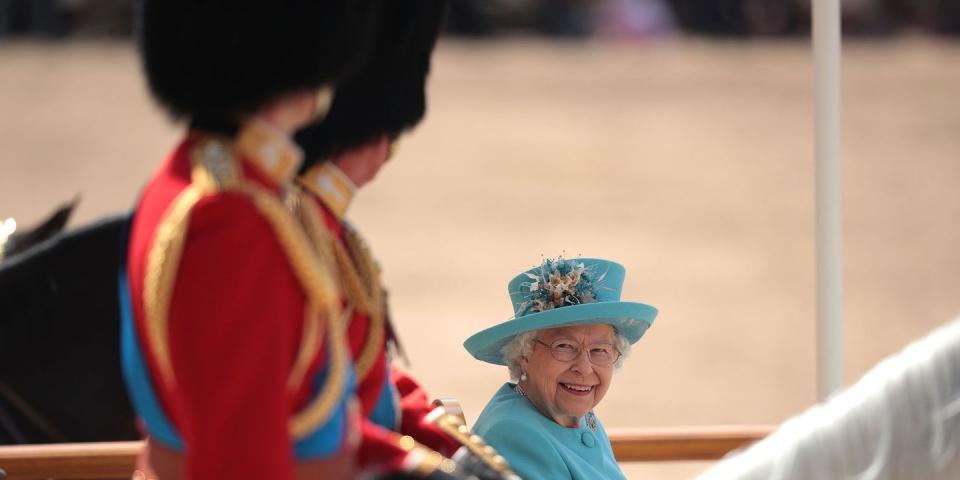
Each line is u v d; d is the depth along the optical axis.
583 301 12.30
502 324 12.18
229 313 7.39
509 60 94.25
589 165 64.19
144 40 8.51
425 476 8.29
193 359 7.37
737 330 40.69
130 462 11.94
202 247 7.47
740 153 66.44
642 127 72.50
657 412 33.22
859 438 7.31
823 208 12.41
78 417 14.98
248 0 8.22
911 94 78.62
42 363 14.91
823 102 12.39
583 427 12.47
